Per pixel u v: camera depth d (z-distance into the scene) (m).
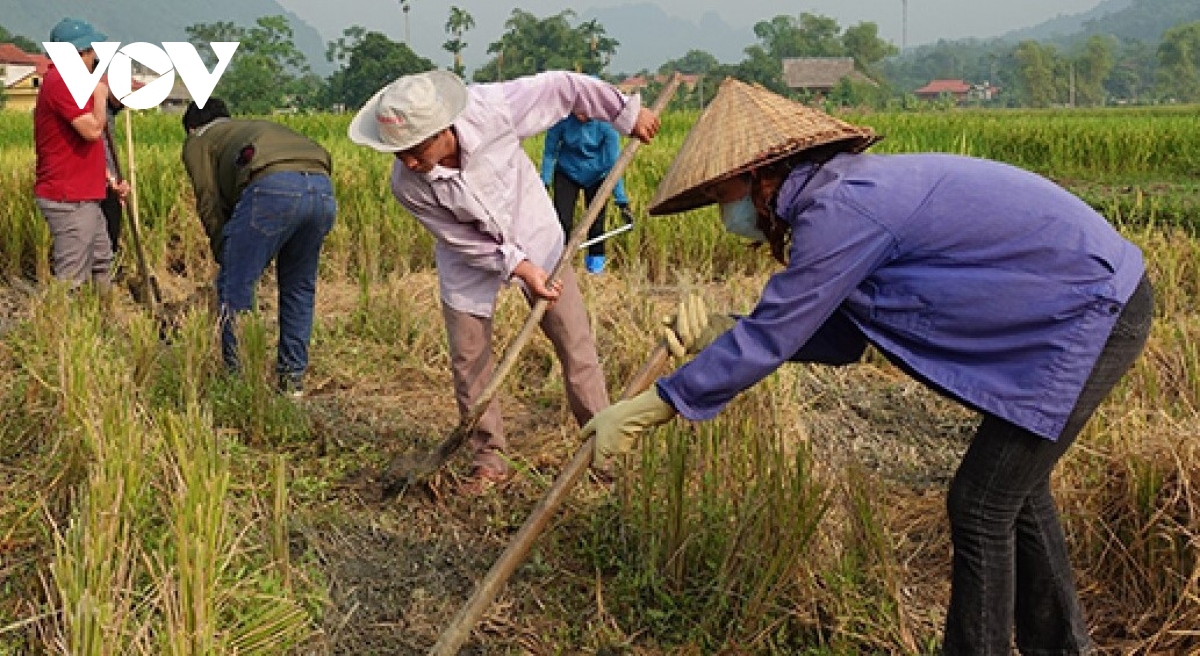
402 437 5.11
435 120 3.80
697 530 3.79
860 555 3.71
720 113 2.85
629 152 4.21
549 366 6.00
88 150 6.66
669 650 3.49
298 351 5.59
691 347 3.12
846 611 3.46
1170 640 3.37
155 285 7.43
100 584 2.93
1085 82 157.38
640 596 3.75
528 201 4.31
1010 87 199.38
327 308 7.39
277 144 5.31
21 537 3.77
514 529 4.22
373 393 5.75
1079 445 3.98
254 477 4.48
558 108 4.23
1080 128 19.34
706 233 9.23
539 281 4.07
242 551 3.47
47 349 5.14
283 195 5.22
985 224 2.62
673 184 2.86
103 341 5.33
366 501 4.45
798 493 3.57
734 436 3.99
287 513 4.02
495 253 4.19
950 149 17.17
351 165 10.54
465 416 4.21
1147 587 3.60
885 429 5.35
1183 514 3.58
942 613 3.62
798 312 2.65
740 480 3.90
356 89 80.81
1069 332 2.62
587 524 4.15
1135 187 15.36
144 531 3.45
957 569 2.93
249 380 5.04
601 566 3.93
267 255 5.33
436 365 6.15
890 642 3.42
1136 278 2.68
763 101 2.81
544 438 5.03
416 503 4.41
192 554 3.06
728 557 3.62
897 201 2.62
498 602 3.74
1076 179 17.08
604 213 8.55
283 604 3.31
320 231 5.44
